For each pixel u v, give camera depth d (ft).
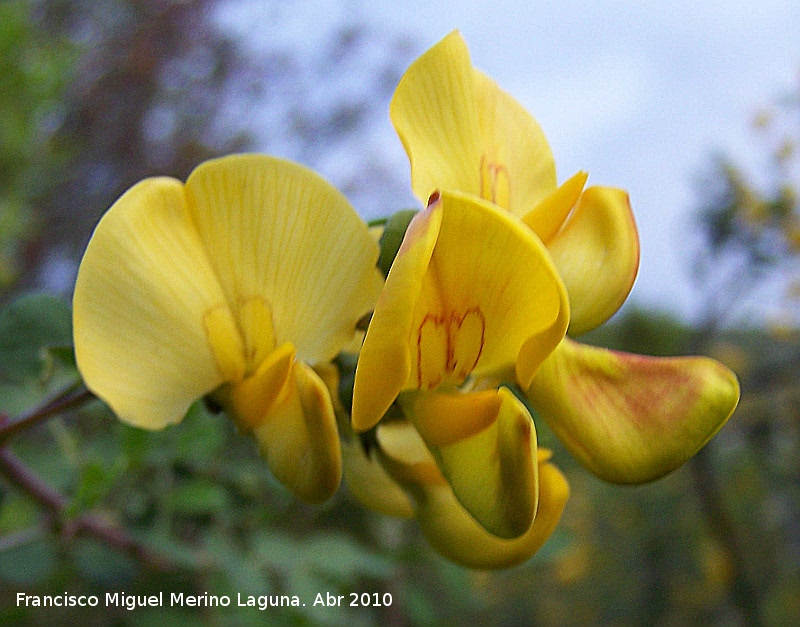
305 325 0.17
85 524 0.24
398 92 0.17
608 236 0.18
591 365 0.16
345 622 0.30
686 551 1.10
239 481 0.29
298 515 0.36
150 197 0.15
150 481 0.27
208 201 0.16
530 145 0.19
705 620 1.07
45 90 0.52
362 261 0.17
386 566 0.28
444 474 0.15
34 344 0.21
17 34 0.50
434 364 0.15
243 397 0.16
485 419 0.15
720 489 1.01
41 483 0.23
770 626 0.99
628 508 1.16
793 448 0.96
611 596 1.18
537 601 1.25
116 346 0.15
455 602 0.38
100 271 0.15
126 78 0.73
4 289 0.59
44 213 0.66
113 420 0.27
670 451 0.15
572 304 0.17
